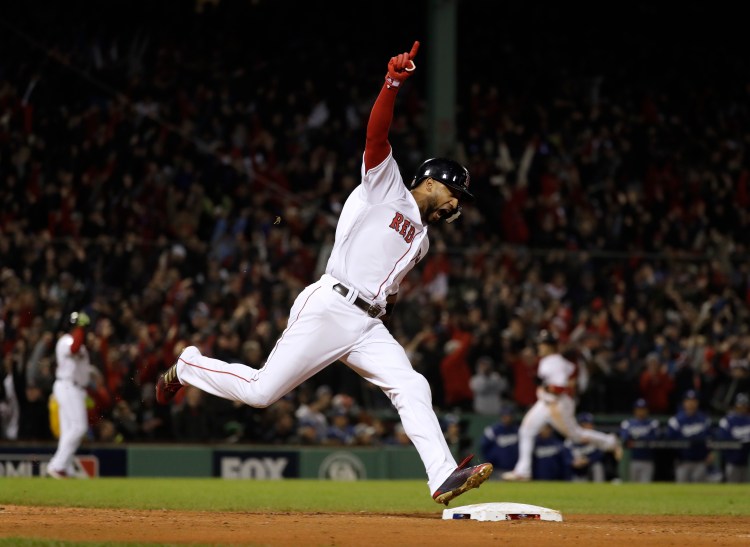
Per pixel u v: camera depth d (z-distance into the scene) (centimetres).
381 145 2142
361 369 2225
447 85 8331
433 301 6856
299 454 5959
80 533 1847
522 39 10400
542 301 7138
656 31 10738
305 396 6303
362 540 1748
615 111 9700
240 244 6625
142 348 5862
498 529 1991
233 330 6153
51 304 5919
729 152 9662
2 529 1906
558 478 6044
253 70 8888
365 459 6041
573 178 8744
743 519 2684
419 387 2197
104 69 8238
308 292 2209
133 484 4366
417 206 2225
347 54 9756
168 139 7788
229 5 9088
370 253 2181
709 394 7100
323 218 7344
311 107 8756
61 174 7162
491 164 8444
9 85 7662
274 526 2020
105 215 7125
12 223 6794
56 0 8275
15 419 5669
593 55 10400
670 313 7388
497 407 6644
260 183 7738
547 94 9981
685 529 2177
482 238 7881
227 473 5847
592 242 8094
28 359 5700
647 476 6375
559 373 5628
